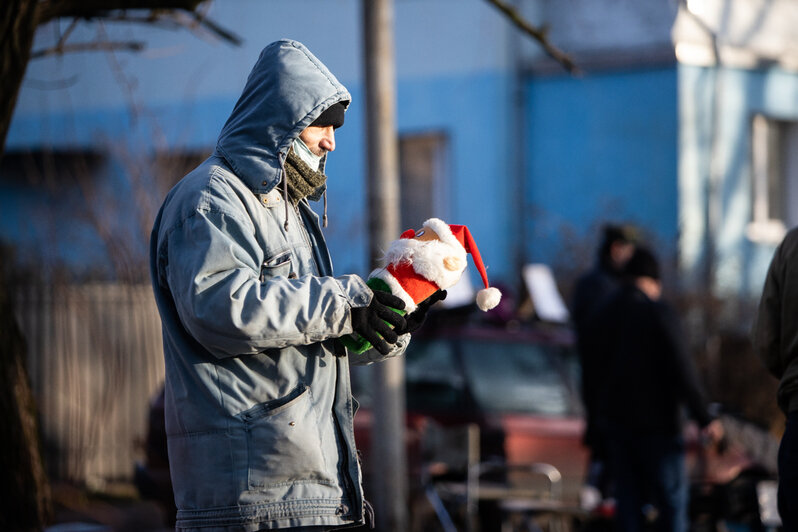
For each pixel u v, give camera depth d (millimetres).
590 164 19578
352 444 4887
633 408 10328
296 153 4957
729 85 19438
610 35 19375
